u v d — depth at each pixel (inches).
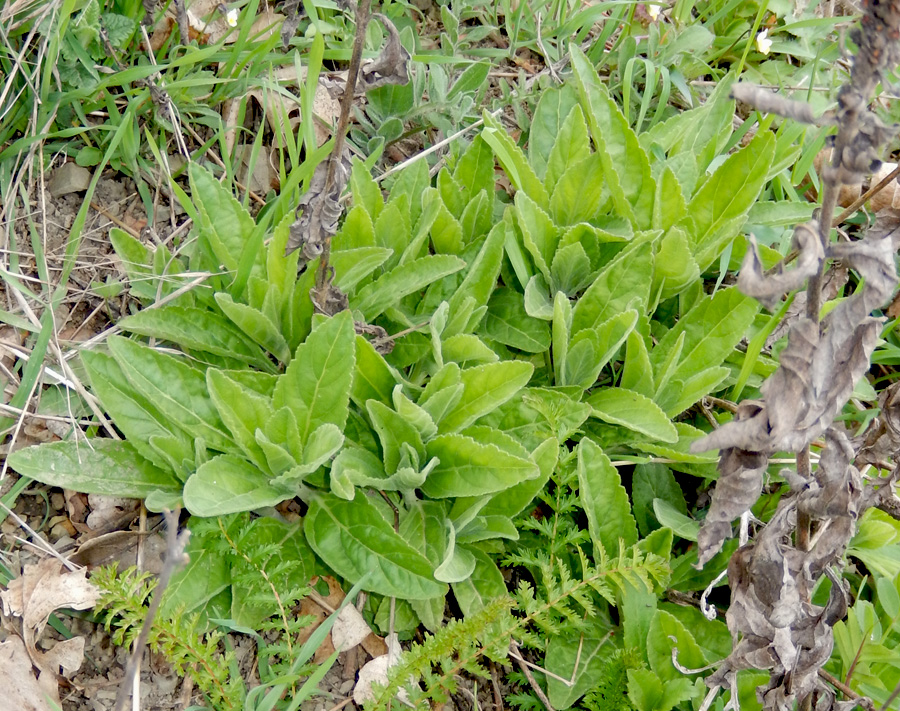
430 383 22.4
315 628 22.6
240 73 26.5
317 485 22.8
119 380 22.0
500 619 20.8
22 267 24.4
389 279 23.5
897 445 21.0
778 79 32.8
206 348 23.2
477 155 25.5
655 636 22.2
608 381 25.9
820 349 17.1
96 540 22.0
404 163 25.9
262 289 23.1
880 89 31.2
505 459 21.7
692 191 26.5
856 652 21.9
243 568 21.6
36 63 25.5
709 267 27.5
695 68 31.9
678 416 26.2
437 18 31.0
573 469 23.9
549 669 22.7
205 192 23.5
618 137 25.8
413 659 20.3
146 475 22.1
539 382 25.4
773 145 24.5
